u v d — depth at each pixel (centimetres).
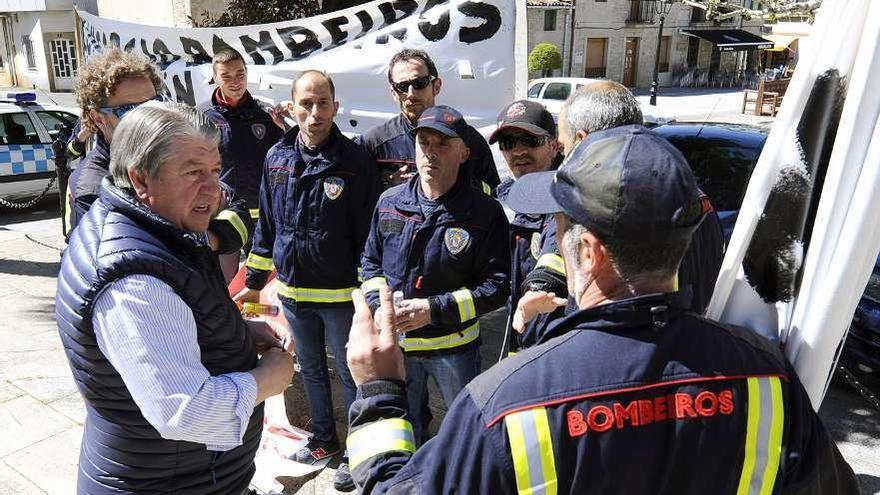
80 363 155
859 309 400
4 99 882
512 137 258
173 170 154
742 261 139
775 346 117
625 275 107
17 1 2619
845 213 124
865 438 381
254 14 809
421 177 262
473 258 259
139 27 557
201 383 153
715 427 102
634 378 102
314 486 316
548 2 3109
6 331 477
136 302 146
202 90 509
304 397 392
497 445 101
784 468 105
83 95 235
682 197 104
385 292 139
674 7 3481
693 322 110
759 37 3622
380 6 445
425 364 282
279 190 306
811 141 132
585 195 107
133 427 158
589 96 209
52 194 891
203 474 170
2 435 348
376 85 438
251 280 331
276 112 404
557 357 105
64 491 306
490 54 394
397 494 107
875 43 119
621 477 100
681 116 2164
